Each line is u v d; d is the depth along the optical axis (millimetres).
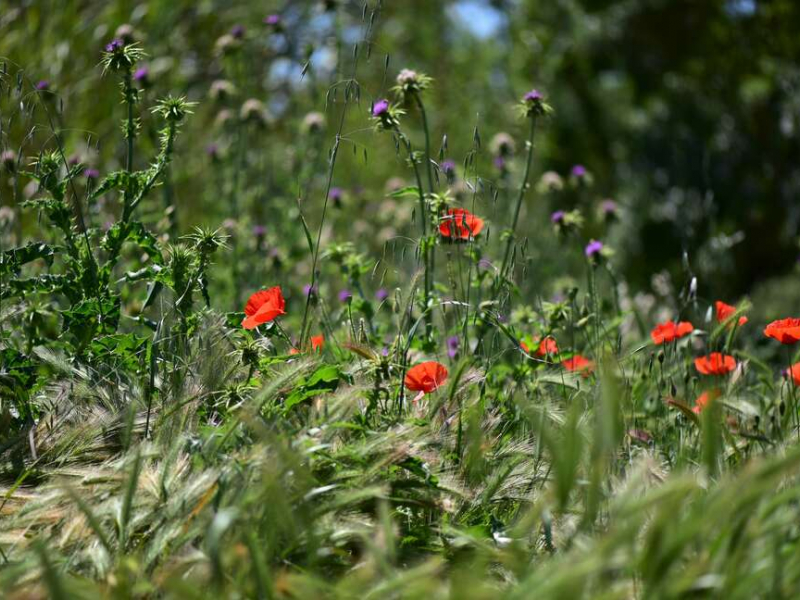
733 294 10000
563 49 11414
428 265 3225
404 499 2115
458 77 10398
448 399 2465
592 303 3584
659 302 5098
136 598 1750
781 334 2902
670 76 11328
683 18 11133
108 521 1912
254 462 1900
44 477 2301
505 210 4824
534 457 2326
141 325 3102
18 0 6227
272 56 7113
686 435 2742
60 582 1492
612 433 1614
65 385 2539
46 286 2771
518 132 8734
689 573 1497
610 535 1495
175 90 6586
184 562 1687
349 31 7098
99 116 6113
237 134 5344
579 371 2979
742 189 10297
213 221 5535
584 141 11203
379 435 2176
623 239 9953
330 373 2457
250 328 2635
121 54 2969
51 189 2824
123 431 2293
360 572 1854
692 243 6262
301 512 1787
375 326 3424
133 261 3584
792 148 10289
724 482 1669
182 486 1946
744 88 10836
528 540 2092
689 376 3137
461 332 3191
